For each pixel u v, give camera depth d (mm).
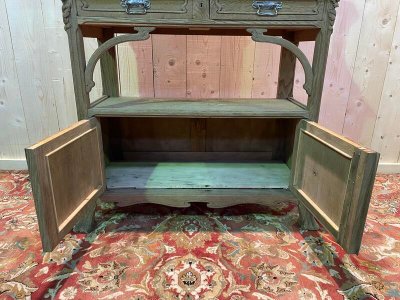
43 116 1607
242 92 1588
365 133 1658
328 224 871
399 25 1460
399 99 1593
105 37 1275
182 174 1321
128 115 1076
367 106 1604
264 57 1523
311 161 1011
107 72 1326
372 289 857
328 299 821
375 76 1547
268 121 1440
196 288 859
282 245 1066
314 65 1041
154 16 970
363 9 1431
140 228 1171
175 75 1548
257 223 1215
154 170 1358
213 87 1577
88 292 840
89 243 1067
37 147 711
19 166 1695
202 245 1062
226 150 1489
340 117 1621
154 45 1489
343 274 919
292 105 1189
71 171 891
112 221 1219
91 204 1025
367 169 705
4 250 1018
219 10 970
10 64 1498
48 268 934
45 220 752
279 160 1494
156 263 964
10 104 1575
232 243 1075
